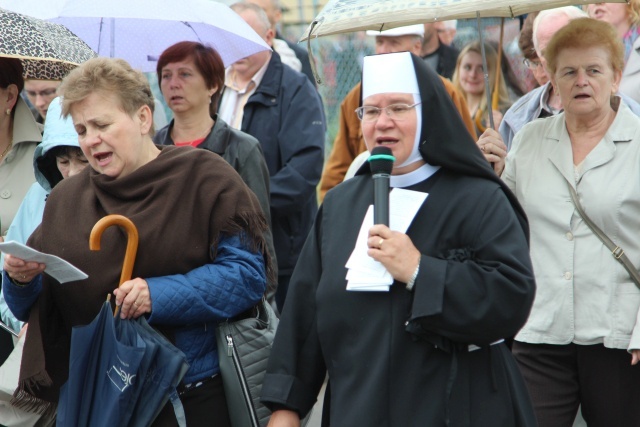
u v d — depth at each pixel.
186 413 8.74
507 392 7.78
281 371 8.22
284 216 13.66
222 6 12.78
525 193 10.31
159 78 12.26
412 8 9.85
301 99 13.98
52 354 9.06
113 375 8.24
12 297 8.86
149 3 12.12
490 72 15.05
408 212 7.80
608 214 9.90
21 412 9.13
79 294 8.71
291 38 20.25
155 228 8.62
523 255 7.67
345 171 14.59
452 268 7.54
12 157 11.24
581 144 10.20
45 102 13.62
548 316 10.06
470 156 7.88
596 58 9.96
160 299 8.38
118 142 8.68
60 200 9.02
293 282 8.35
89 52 10.80
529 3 11.10
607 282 9.88
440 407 7.58
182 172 8.80
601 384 10.01
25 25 10.53
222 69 12.25
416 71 7.91
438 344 7.59
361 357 7.73
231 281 8.63
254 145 12.12
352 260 7.81
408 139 7.88
